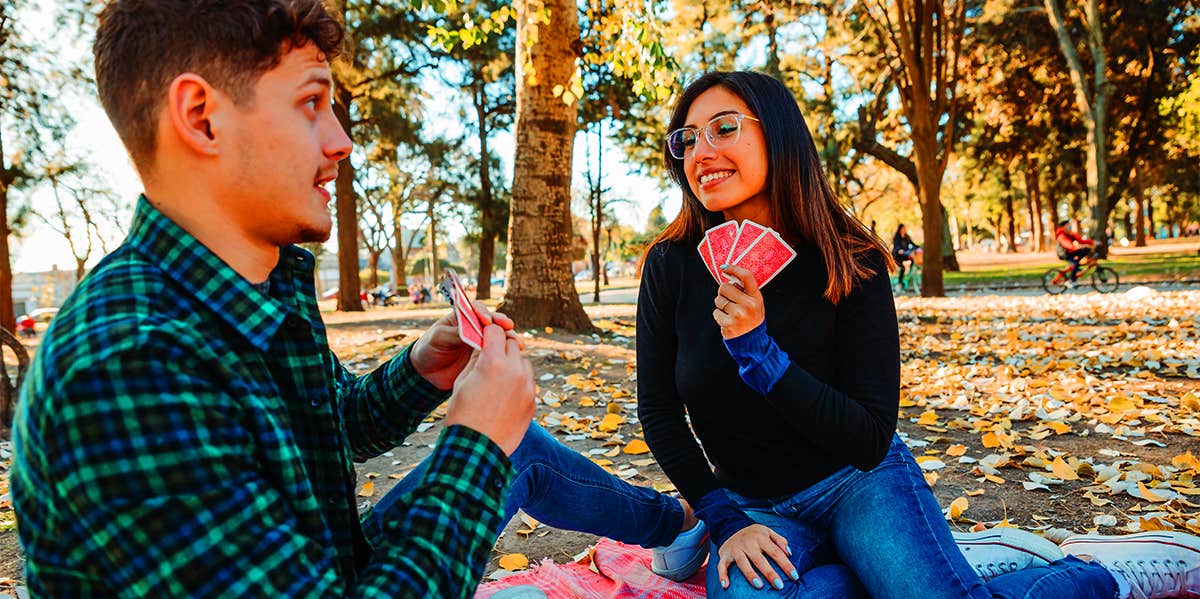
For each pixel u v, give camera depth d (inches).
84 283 36.2
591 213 874.1
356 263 788.6
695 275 81.0
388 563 36.9
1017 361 263.9
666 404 82.7
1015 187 1910.7
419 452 173.0
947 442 165.8
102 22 38.3
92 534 31.7
